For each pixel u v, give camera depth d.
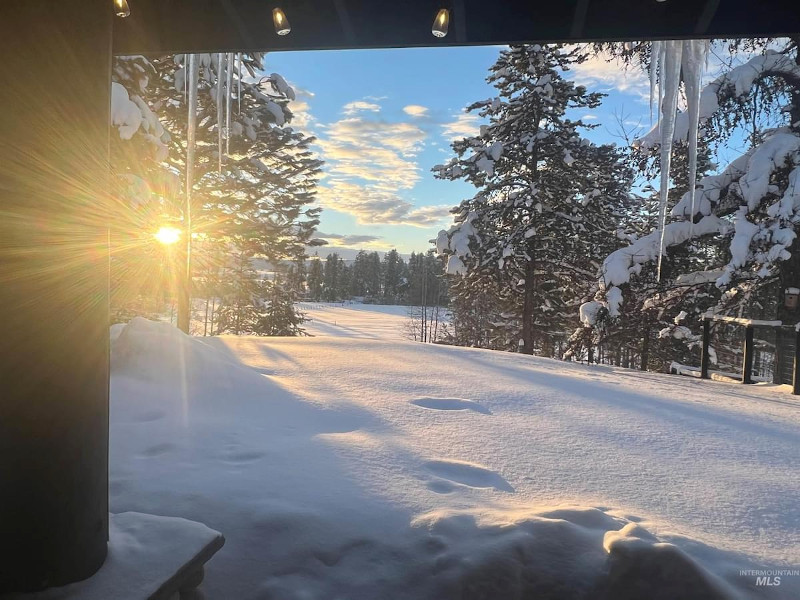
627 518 2.62
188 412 4.15
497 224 18.31
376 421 4.34
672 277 14.04
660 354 17.28
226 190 19.67
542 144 17.19
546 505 2.75
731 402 6.38
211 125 17.20
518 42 3.34
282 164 22.11
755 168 10.16
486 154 17.48
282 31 3.27
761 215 10.77
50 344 1.56
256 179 20.86
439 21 3.08
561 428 4.52
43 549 1.55
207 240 20.30
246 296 22.91
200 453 3.25
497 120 18.55
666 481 3.32
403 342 10.37
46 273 1.57
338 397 5.15
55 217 1.60
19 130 1.54
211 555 1.94
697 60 5.24
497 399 5.59
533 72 17.31
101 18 1.72
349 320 45.53
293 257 23.58
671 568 2.06
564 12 3.21
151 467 2.97
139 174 11.79
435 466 3.27
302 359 7.54
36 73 1.56
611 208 19.62
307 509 2.49
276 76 19.58
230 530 2.33
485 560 2.13
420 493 2.79
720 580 2.10
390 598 2.04
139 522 2.04
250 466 3.04
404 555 2.21
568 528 2.33
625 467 3.54
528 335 17.75
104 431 1.74
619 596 2.05
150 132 11.48
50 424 1.56
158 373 4.73
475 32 3.33
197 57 5.97
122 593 1.57
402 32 3.37
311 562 2.19
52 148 1.60
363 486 2.82
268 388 5.11
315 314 52.41
